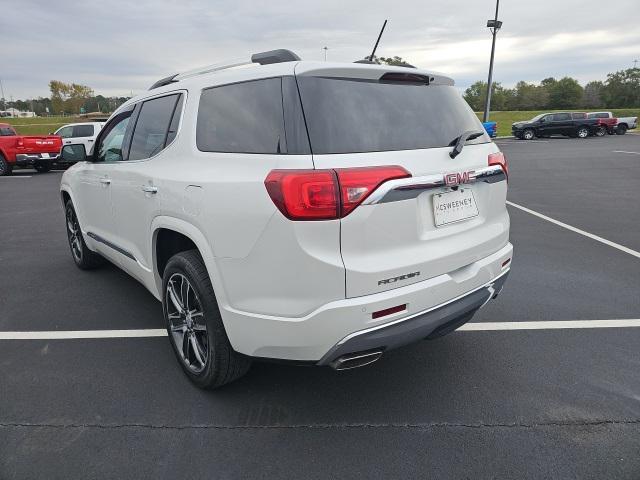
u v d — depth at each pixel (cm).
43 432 246
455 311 246
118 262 395
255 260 220
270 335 224
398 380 293
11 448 235
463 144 251
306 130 215
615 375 296
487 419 255
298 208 205
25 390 285
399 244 225
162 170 282
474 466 221
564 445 235
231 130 246
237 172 229
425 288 231
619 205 870
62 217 837
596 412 260
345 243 210
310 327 214
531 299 420
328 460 226
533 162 1653
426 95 264
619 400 271
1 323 381
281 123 222
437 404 268
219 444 237
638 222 729
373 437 241
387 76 251
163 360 320
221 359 258
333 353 218
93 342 346
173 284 288
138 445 237
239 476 217
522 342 341
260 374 300
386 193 215
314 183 204
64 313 398
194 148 264
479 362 314
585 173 1342
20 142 1515
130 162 335
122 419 256
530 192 1035
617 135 3306
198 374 277
